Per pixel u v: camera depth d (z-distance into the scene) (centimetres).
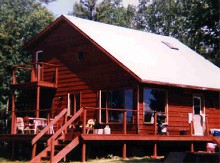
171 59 2802
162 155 2406
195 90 2652
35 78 2845
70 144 1855
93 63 2517
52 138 1789
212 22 1781
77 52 2630
